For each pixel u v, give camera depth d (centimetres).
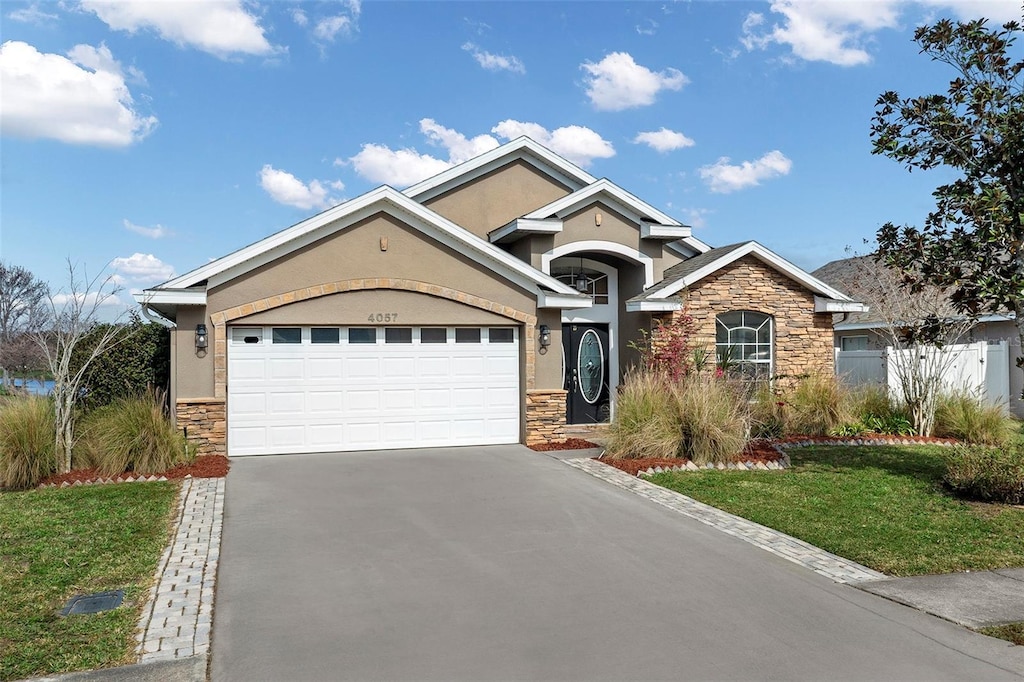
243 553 793
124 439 1158
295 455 1338
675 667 536
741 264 1747
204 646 569
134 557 772
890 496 1050
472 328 1463
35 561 757
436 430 1437
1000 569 756
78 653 554
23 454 1073
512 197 1841
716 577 731
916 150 1030
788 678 520
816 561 782
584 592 687
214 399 1279
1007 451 1083
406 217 1398
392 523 910
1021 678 519
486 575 732
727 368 1595
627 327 1834
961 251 1016
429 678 520
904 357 1677
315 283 1346
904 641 582
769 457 1314
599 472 1211
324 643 577
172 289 1245
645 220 1780
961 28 985
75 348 1480
